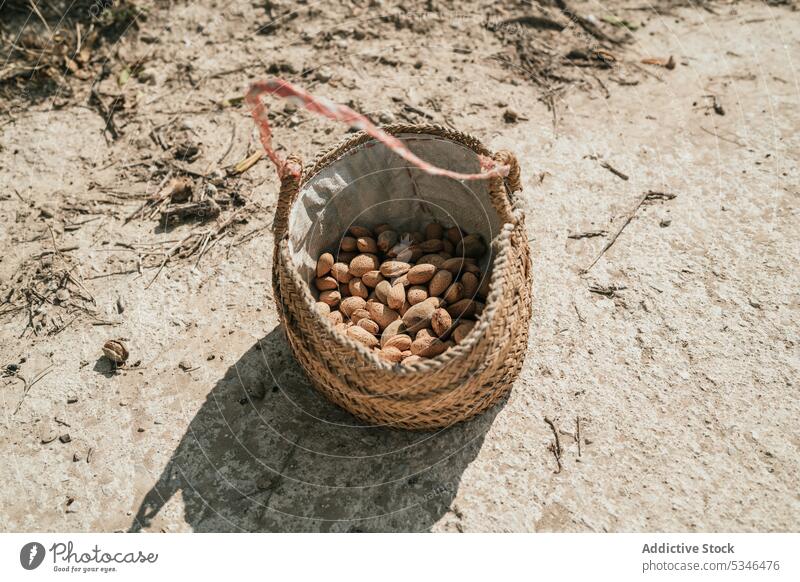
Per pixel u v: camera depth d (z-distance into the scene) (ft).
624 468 2.10
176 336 2.46
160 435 2.24
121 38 3.37
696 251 2.60
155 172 2.93
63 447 2.22
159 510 2.09
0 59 3.28
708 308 2.44
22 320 2.53
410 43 3.37
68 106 3.18
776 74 3.19
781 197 2.73
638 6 3.54
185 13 3.45
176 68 3.30
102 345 2.45
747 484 2.06
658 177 2.83
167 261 2.65
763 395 2.23
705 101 3.10
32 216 2.81
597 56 3.30
